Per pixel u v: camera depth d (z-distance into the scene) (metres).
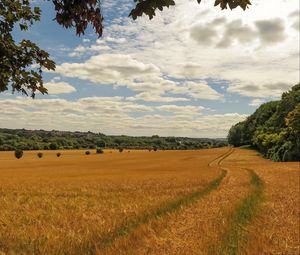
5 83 4.94
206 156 108.19
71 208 20.97
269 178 40.94
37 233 13.53
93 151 145.12
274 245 11.61
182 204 21.94
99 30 3.99
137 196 26.42
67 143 170.62
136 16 3.49
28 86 4.99
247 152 121.38
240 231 13.68
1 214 18.34
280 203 21.59
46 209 20.66
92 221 16.41
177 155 116.06
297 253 10.87
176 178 42.72
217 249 11.12
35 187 34.81
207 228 13.77
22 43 4.72
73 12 3.93
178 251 10.74
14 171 65.69
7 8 4.48
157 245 11.41
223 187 32.00
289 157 81.94
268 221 15.72
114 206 21.25
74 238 12.80
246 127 159.88
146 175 49.97
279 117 106.75
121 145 196.75
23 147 148.25
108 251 11.13
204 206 20.30
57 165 83.94
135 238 12.67
